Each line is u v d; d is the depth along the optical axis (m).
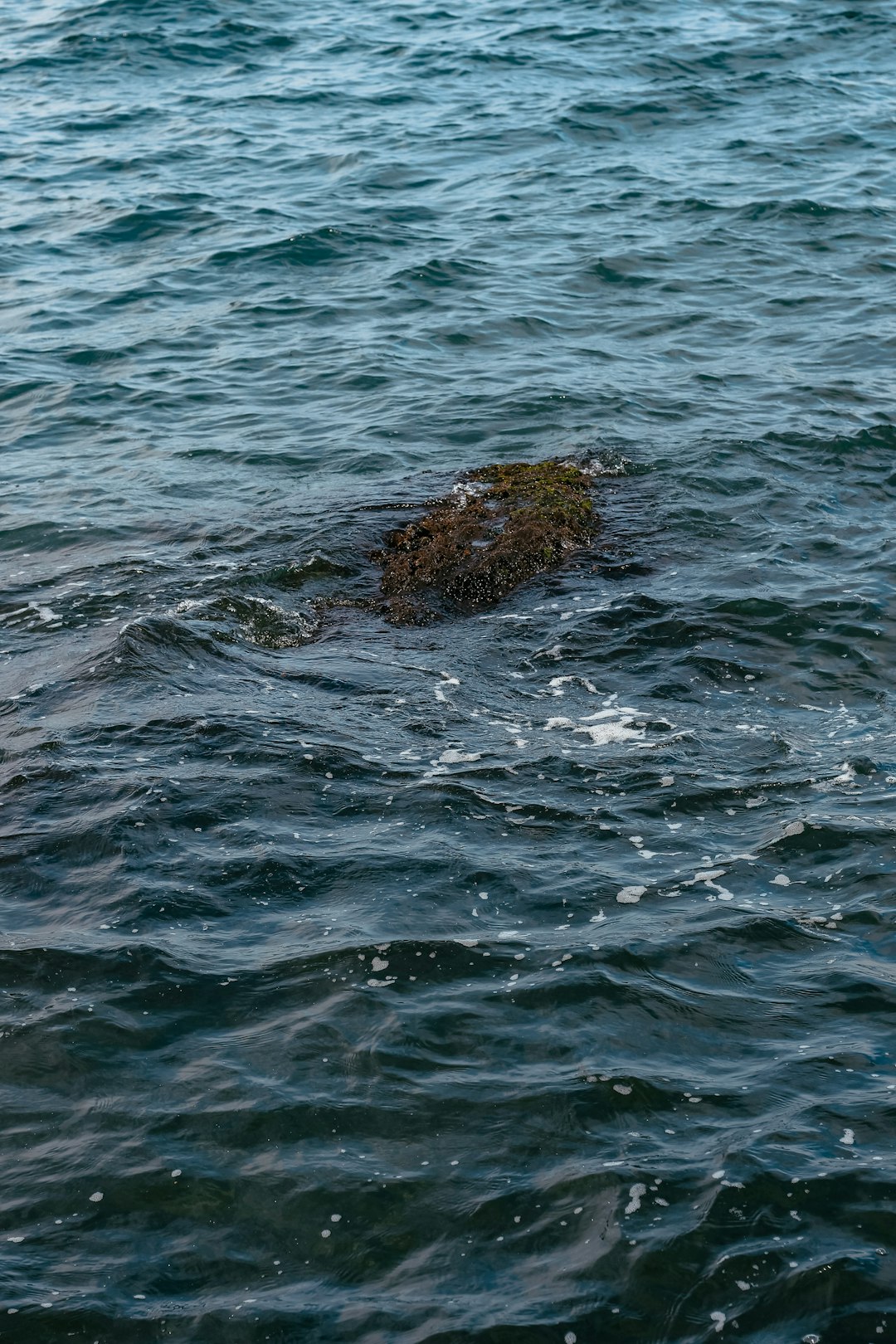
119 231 20.14
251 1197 5.54
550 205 20.45
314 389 15.20
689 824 7.79
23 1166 5.71
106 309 17.61
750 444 13.24
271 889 7.33
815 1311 4.97
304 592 11.12
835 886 7.20
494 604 10.85
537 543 11.38
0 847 7.74
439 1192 5.53
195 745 8.69
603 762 8.43
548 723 8.95
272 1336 4.98
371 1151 5.73
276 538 11.98
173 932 7.02
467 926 7.00
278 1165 5.68
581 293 17.50
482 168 22.17
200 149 23.62
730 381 14.84
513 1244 5.30
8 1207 5.52
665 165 21.86
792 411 13.92
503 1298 5.09
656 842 7.64
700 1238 5.26
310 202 20.91
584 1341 4.91
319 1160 5.69
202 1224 5.44
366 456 13.55
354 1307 5.08
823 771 8.23
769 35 28.31
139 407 14.95
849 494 12.24
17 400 15.19
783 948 6.77
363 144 23.48
